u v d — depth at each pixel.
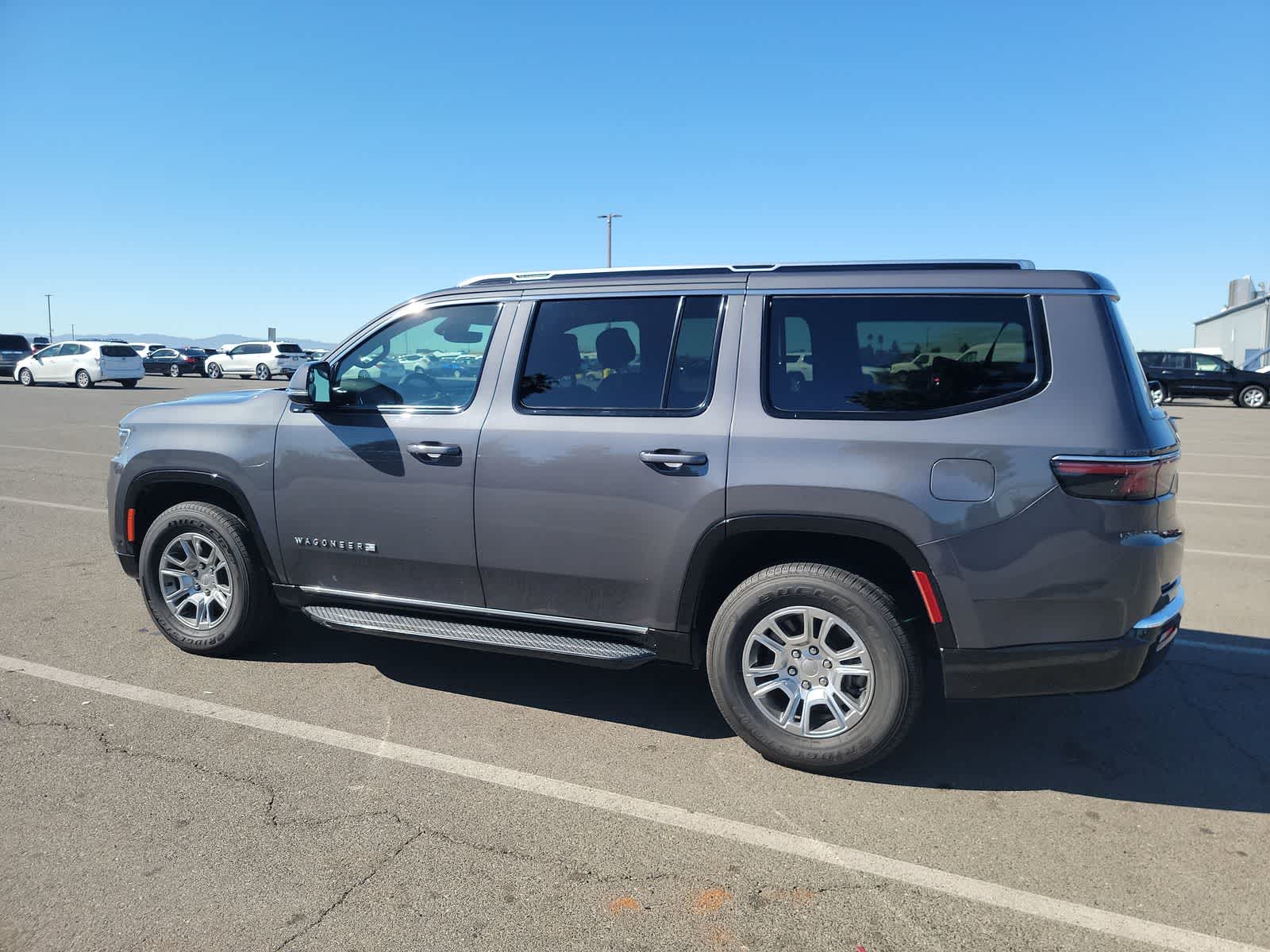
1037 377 3.16
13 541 7.10
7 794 3.18
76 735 3.67
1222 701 4.24
